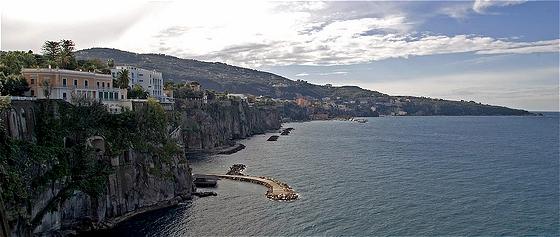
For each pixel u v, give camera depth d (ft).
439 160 632.38
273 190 407.03
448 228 312.91
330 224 317.63
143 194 337.11
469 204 374.22
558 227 315.78
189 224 310.86
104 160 317.83
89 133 316.19
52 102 306.96
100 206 299.79
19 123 269.03
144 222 313.12
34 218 253.03
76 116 319.06
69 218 286.66
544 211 354.54
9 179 233.76
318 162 604.90
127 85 528.22
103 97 406.21
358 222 322.96
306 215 337.11
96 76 402.31
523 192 418.92
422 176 498.69
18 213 233.96
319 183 454.81
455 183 459.32
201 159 631.97
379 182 461.78
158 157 359.05
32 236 249.14
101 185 302.45
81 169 300.81
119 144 329.72
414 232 304.30
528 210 357.61
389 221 326.24
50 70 362.33
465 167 567.18
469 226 317.63
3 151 242.58
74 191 286.25
